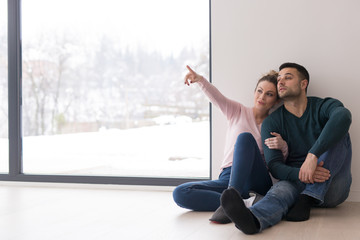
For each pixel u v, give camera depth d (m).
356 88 2.69
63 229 2.02
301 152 2.46
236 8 2.87
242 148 2.19
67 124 3.46
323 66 2.74
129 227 2.05
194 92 3.19
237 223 1.86
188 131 3.21
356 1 2.68
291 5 2.79
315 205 2.41
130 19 3.32
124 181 3.20
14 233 1.96
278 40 2.81
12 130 3.45
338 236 1.85
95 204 2.64
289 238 1.82
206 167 3.18
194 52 3.19
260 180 2.36
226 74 2.89
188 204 2.36
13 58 3.45
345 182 2.30
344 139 2.27
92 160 3.42
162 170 3.28
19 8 3.46
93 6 3.39
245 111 2.68
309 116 2.46
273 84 2.62
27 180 3.41
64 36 3.45
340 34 2.71
